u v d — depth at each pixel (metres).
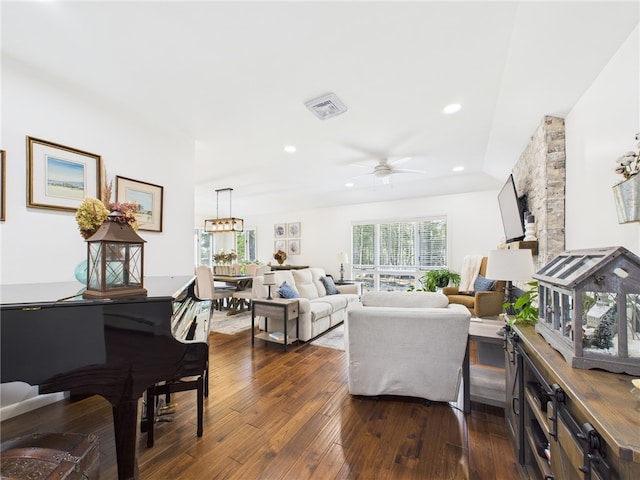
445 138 3.43
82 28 1.72
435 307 2.59
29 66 2.08
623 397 0.81
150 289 1.80
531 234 2.80
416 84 2.32
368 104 2.64
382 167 4.21
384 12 1.60
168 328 1.42
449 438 1.81
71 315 1.24
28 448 1.26
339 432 1.87
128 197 2.76
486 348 2.53
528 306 1.71
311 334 3.82
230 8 1.58
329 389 2.46
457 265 5.76
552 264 1.44
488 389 2.11
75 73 2.18
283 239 8.15
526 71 2.01
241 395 2.36
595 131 1.87
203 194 6.98
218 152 3.96
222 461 1.62
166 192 3.14
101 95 2.48
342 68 2.12
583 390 0.86
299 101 2.59
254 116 2.89
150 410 1.74
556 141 2.42
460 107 2.68
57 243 2.24
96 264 1.37
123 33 1.77
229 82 2.30
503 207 3.82
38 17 1.63
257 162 4.43
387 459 1.63
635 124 1.45
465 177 5.27
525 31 1.68
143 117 2.88
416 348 2.12
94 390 1.28
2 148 1.98
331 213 7.36
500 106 2.61
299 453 1.68
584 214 2.03
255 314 3.65
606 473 0.70
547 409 1.11
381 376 2.21
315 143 3.61
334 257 7.30
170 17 1.64
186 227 3.35
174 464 1.59
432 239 6.05
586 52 1.66
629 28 1.45
